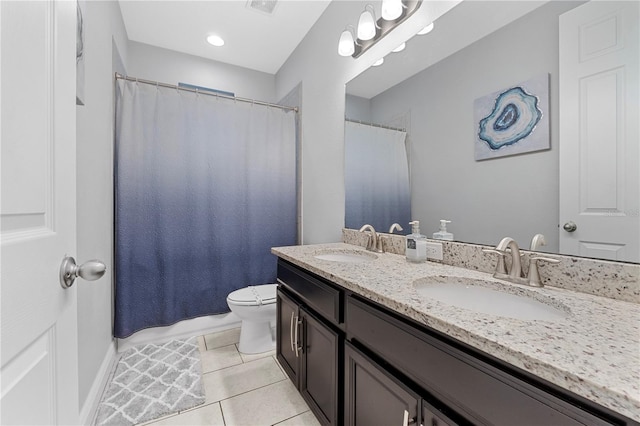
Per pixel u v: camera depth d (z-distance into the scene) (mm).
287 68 2816
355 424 1009
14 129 462
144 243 2057
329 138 2129
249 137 2424
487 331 590
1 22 435
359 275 1077
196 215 2240
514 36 1045
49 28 567
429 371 702
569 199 899
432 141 1379
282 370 1776
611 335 572
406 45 1490
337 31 1997
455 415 643
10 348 438
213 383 1645
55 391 569
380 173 1688
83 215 1314
